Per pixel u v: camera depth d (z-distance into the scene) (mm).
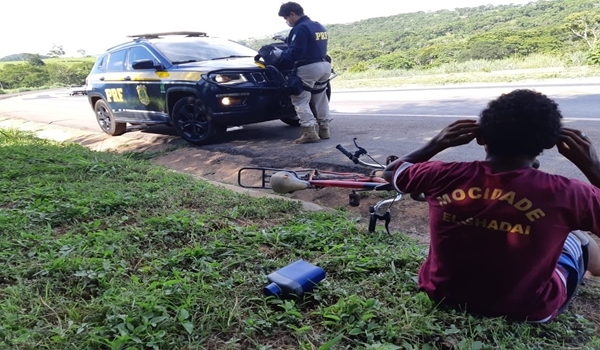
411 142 7172
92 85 9891
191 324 2428
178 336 2408
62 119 14234
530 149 2115
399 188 2523
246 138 8414
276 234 3736
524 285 2285
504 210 2146
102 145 9523
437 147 2621
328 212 4516
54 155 6918
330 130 8578
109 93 9414
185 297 2707
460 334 2412
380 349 2215
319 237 3719
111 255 3301
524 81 14375
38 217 4098
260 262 3311
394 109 10539
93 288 2895
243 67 7586
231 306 2668
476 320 2443
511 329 2398
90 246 3490
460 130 2561
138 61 8203
